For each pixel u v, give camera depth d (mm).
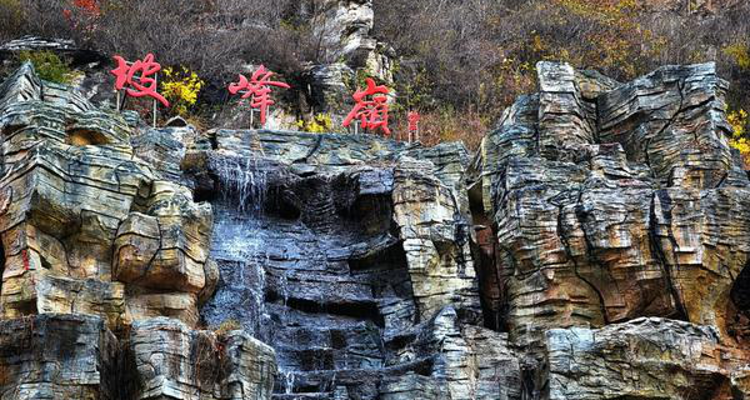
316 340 21547
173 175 23000
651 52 34812
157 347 17562
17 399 16469
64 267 19375
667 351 19500
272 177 24359
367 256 22984
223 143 25469
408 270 21953
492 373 20234
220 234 23375
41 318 16828
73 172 19750
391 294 22594
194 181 23641
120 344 17984
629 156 24250
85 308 18656
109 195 19953
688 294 20766
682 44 35375
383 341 21469
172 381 17375
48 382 16609
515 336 21203
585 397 18875
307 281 22828
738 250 21125
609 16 36125
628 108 24609
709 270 20875
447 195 22594
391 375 19734
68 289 18641
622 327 19516
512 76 34000
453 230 22203
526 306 21297
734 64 35000
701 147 23109
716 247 20953
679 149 23266
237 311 21328
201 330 18500
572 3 36812
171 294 19906
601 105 25203
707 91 23891
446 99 33344
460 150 25078
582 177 22391
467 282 21953
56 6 32281
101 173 20016
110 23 32344
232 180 24031
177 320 17906
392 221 22750
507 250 21953
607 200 21078
